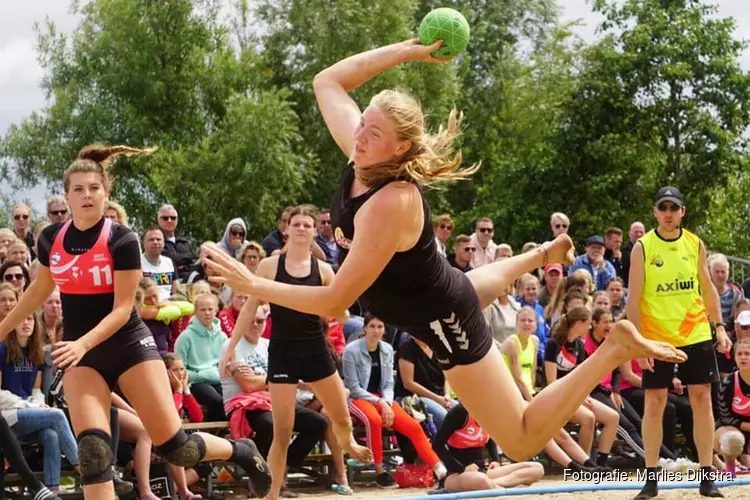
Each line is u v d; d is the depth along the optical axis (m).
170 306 11.27
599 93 32.22
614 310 14.04
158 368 6.62
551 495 10.22
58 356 6.10
